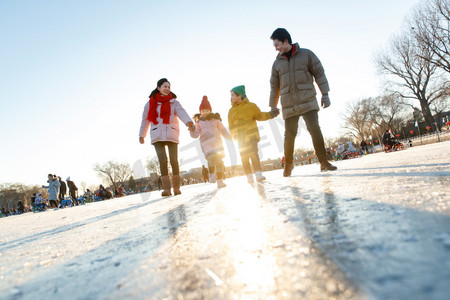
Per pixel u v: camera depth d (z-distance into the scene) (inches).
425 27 1091.3
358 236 27.0
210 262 27.3
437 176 64.0
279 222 40.5
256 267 23.7
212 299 19.0
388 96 1539.1
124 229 61.8
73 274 31.4
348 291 16.4
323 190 70.1
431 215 30.2
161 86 195.8
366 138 2364.7
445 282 15.1
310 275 20.0
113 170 2608.3
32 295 26.1
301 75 160.9
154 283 24.0
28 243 65.2
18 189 3262.8
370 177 85.0
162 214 79.0
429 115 1352.1
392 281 16.4
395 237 24.6
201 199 108.3
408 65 1294.3
